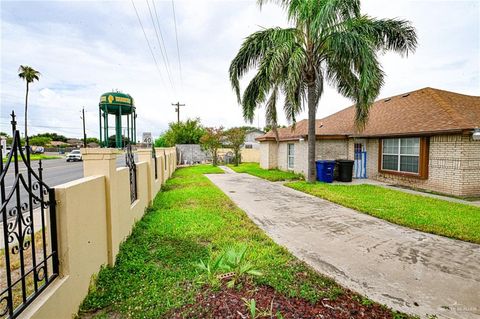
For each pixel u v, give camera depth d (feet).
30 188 6.32
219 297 8.00
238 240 13.51
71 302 7.30
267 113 37.96
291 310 7.50
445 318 7.70
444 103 31.76
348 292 8.86
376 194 26.27
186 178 40.16
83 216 8.26
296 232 15.31
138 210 16.48
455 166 26.48
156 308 7.68
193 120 90.48
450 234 14.65
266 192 28.53
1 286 8.63
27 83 93.71
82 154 10.25
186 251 11.87
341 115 51.26
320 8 27.07
